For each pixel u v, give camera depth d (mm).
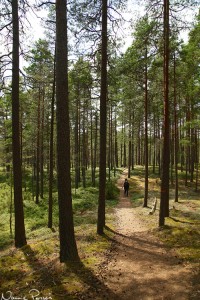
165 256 10500
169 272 8984
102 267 9484
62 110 9828
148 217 18812
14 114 13469
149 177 42719
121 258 10508
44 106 29406
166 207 17516
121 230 15258
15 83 13406
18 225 13750
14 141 13562
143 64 19703
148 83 22859
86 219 19484
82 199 26406
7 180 38625
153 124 44344
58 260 10367
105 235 13734
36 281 8711
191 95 21781
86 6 13320
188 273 8781
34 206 25422
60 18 9742
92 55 14422
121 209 22781
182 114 29500
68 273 8984
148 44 15352
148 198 27969
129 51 17656
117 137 48281
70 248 10039
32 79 14695
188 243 11711
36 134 30359
